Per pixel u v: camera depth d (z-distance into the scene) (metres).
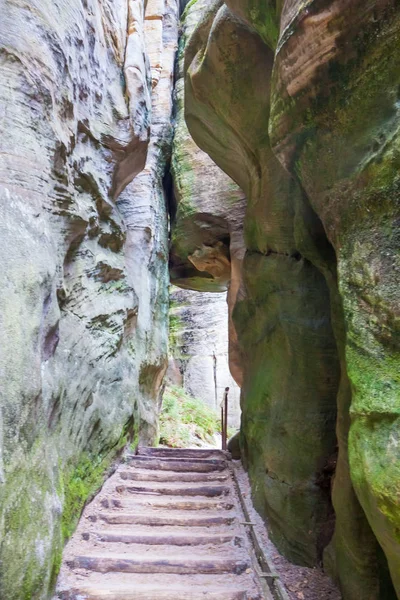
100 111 7.78
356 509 3.54
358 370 2.54
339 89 2.88
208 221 11.05
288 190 5.43
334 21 2.75
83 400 5.88
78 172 6.63
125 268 8.68
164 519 5.49
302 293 5.11
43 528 3.84
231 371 9.84
